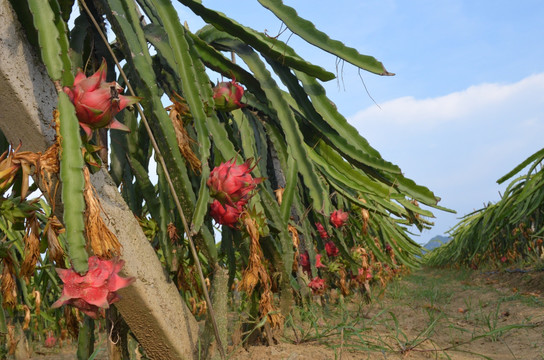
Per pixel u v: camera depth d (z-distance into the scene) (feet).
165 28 5.59
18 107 4.19
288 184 7.72
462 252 33.86
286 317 8.19
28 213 3.96
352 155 7.26
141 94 5.36
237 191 5.49
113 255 4.68
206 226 6.36
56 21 3.99
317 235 11.05
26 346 12.37
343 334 7.79
